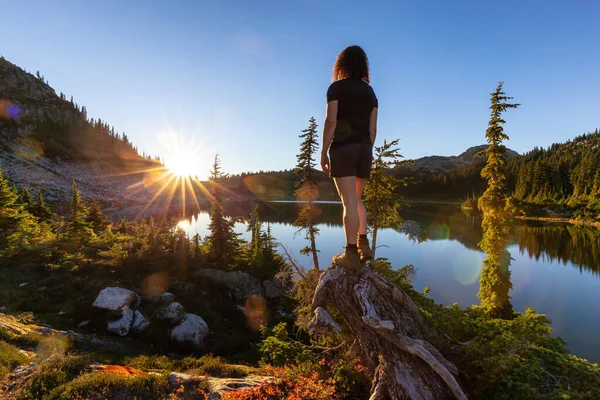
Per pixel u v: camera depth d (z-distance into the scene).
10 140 126.88
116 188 138.38
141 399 6.41
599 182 92.25
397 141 16.20
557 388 2.86
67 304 18.91
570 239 61.47
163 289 24.03
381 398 3.12
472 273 36.88
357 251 2.98
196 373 9.12
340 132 2.65
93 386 6.62
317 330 2.87
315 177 21.22
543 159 131.75
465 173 175.88
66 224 31.81
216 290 26.70
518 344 3.42
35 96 170.12
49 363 7.88
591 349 20.45
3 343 9.43
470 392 3.16
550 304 28.66
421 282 33.59
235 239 32.72
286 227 79.62
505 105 14.41
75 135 164.62
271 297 28.52
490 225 14.45
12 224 30.00
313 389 5.03
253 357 16.89
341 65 2.77
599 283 34.97
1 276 21.05
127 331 17.86
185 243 30.95
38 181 104.31
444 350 3.43
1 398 6.38
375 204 16.62
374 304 2.96
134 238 33.00
